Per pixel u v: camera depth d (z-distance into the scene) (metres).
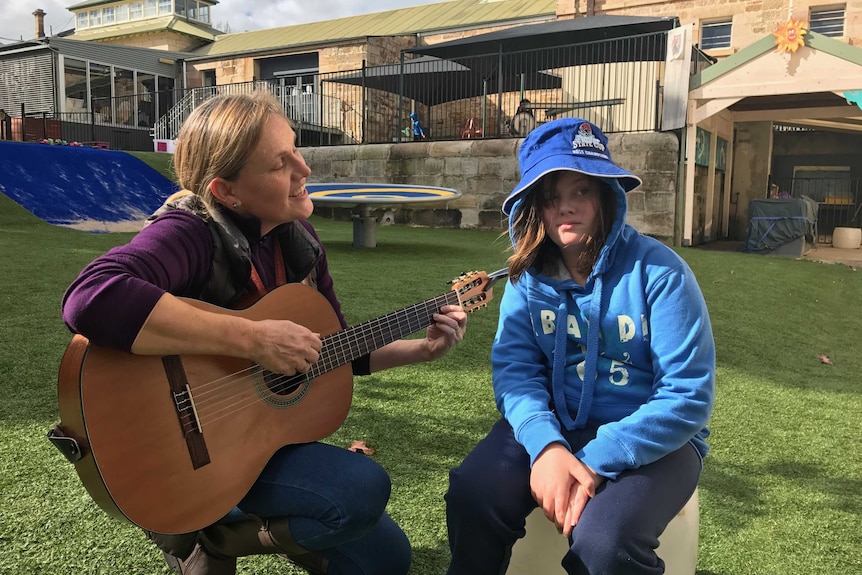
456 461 2.35
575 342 1.58
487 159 11.54
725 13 16.80
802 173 15.56
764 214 10.06
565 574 1.51
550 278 1.60
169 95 21.78
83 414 1.22
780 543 1.92
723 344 4.41
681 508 1.40
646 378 1.53
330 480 1.39
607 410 1.54
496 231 11.47
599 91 13.48
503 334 1.69
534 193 1.57
